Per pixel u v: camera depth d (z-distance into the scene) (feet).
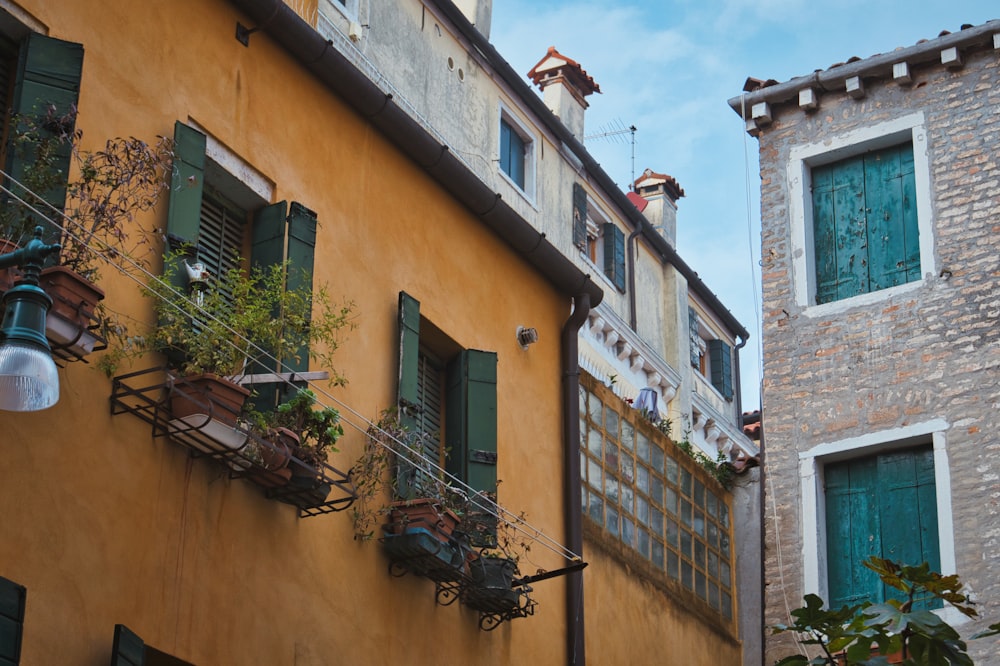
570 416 51.98
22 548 31.14
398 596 41.70
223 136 39.70
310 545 38.88
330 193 43.14
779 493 58.08
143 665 32.42
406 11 70.23
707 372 96.07
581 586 49.90
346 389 41.68
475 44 75.31
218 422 34.35
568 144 82.38
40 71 34.24
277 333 37.88
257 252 40.34
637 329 86.38
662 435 58.80
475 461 45.91
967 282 57.72
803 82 62.18
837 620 42.83
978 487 54.75
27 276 26.76
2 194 32.55
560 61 88.94
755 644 60.54
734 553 62.18
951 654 41.75
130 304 35.17
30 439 31.94
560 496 50.85
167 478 34.94
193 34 39.42
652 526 56.59
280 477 36.68
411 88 69.67
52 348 31.37
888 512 56.49
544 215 79.36
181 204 36.88
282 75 42.34
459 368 47.29
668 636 55.57
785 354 59.93
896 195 60.59
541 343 52.06
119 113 36.55
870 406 57.67
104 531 33.06
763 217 62.28
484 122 75.66
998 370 56.03
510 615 45.34
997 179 58.49
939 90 60.44
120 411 34.09
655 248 91.25
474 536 44.14
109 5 37.09
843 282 60.49
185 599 34.68
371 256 44.19
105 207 33.14
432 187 47.85
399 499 41.96
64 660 31.37
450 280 47.70
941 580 42.88
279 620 37.22
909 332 58.03
